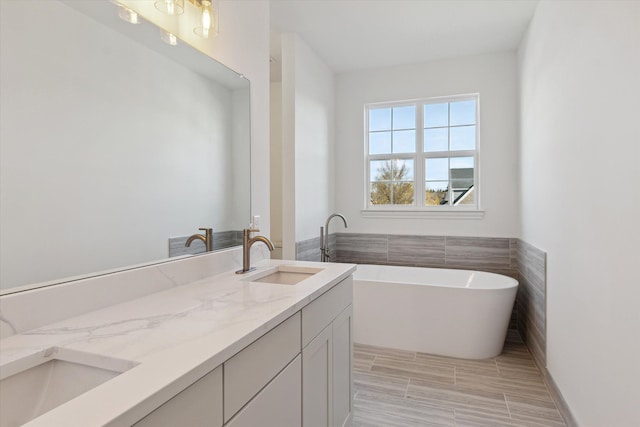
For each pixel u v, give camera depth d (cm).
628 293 124
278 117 400
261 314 103
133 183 128
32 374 78
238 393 88
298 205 305
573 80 178
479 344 266
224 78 181
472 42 316
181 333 88
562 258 196
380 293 288
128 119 126
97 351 77
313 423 134
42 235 98
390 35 303
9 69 90
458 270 332
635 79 119
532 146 267
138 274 124
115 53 121
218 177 175
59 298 99
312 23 282
